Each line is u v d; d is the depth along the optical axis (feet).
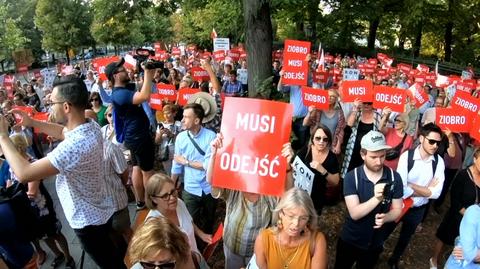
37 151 21.33
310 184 12.17
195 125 13.71
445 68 73.67
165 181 9.95
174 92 24.70
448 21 79.46
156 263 7.15
